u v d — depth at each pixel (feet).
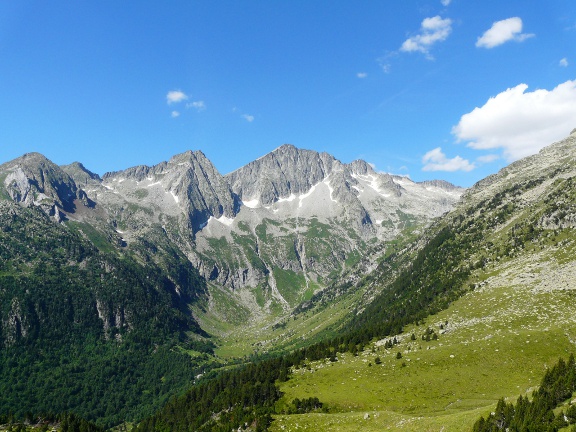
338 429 303.89
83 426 447.83
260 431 327.67
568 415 200.23
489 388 346.33
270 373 469.57
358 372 423.23
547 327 413.80
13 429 437.58
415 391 362.33
